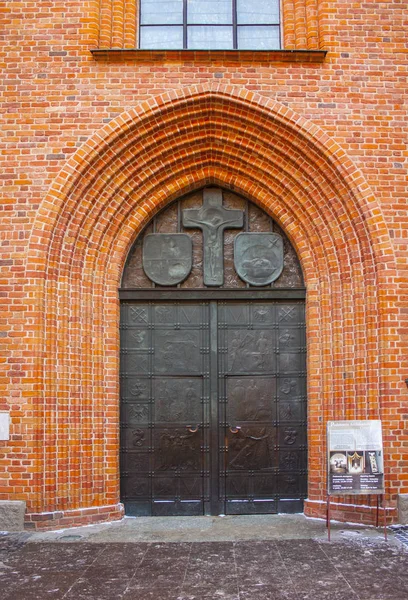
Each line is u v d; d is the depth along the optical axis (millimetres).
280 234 9430
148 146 8914
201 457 9055
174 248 9352
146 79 8773
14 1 8891
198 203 9500
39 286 8406
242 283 9328
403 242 8547
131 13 9227
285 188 9102
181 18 9492
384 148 8711
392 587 5965
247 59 8805
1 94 8727
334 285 8875
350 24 8938
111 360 8883
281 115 8695
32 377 8242
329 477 7539
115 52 8680
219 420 9094
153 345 9203
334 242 8914
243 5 9547
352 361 8633
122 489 8969
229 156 9164
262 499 9008
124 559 6906
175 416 9102
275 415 9109
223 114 8875
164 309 9266
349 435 7605
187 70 8797
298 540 7562
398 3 9000
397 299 8430
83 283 8820
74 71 8766
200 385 9156
